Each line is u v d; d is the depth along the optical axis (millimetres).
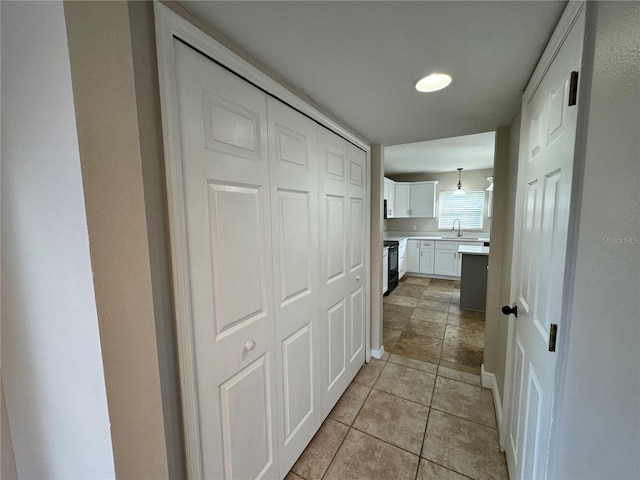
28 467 760
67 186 573
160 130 768
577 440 662
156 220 770
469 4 779
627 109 492
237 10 810
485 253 3646
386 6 789
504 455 1526
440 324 3387
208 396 949
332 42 967
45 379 692
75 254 588
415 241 5746
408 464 1478
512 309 1391
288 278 1354
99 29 572
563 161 787
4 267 684
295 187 1372
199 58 865
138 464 682
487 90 1337
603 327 560
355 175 2072
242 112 1035
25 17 563
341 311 1957
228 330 1021
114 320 615
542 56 996
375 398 2012
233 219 1016
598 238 590
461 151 3834
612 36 550
